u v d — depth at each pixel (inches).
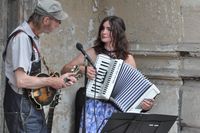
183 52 306.3
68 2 295.9
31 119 206.1
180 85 310.5
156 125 223.9
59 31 289.7
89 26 316.8
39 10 205.3
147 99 240.7
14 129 206.7
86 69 230.1
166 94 312.0
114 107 239.6
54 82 206.2
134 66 249.8
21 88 203.6
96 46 247.3
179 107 310.5
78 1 305.0
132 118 216.4
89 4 316.2
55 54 287.3
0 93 261.0
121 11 321.4
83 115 230.4
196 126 306.7
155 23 313.4
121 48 245.8
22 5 265.6
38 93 205.9
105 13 324.8
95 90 235.3
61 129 295.1
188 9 306.0
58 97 218.2
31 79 201.0
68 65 243.9
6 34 266.1
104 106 239.3
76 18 303.7
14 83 204.8
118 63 238.5
